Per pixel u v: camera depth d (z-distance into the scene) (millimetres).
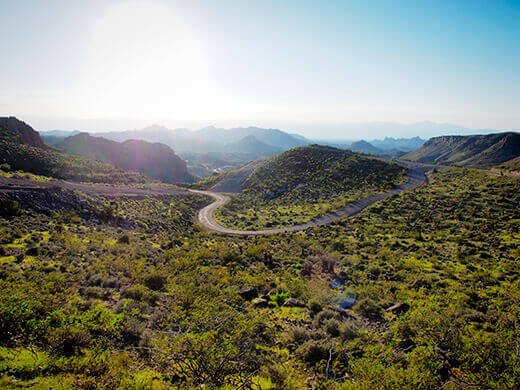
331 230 48281
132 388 6875
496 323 11602
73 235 28938
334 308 14398
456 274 22016
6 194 34406
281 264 29812
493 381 7371
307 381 8078
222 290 17484
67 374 7199
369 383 7457
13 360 7203
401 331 11117
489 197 46875
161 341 9578
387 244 34062
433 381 7434
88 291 14555
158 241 39719
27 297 10758
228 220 72438
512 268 21266
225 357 7797
